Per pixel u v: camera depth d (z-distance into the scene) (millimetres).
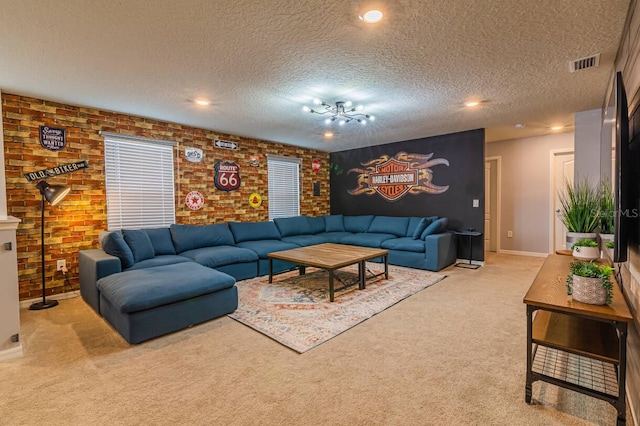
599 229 2895
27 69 2605
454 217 5348
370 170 6523
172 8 1802
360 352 2242
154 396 1772
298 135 5355
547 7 1824
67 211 3590
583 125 3895
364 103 3594
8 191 3209
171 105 3615
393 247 5051
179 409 1661
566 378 1880
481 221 5039
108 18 1890
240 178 5391
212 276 2881
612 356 1479
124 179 4035
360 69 2672
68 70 2635
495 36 2152
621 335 1411
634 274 1649
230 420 1575
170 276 2812
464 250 5270
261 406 1678
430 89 3148
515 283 3982
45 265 3453
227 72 2707
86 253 3354
